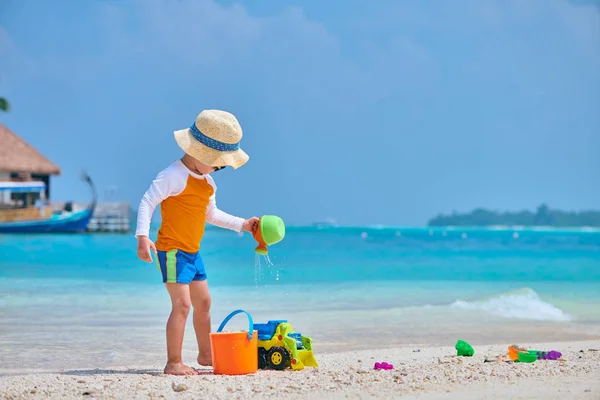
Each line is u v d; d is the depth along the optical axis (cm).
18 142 4431
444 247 2881
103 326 778
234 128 517
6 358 599
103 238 3394
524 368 493
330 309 930
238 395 412
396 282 1280
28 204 4316
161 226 514
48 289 1115
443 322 829
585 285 1234
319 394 411
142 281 1242
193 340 698
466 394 402
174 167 511
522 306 953
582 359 548
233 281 1262
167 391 426
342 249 2514
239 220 552
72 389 434
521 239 4591
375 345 680
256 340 504
